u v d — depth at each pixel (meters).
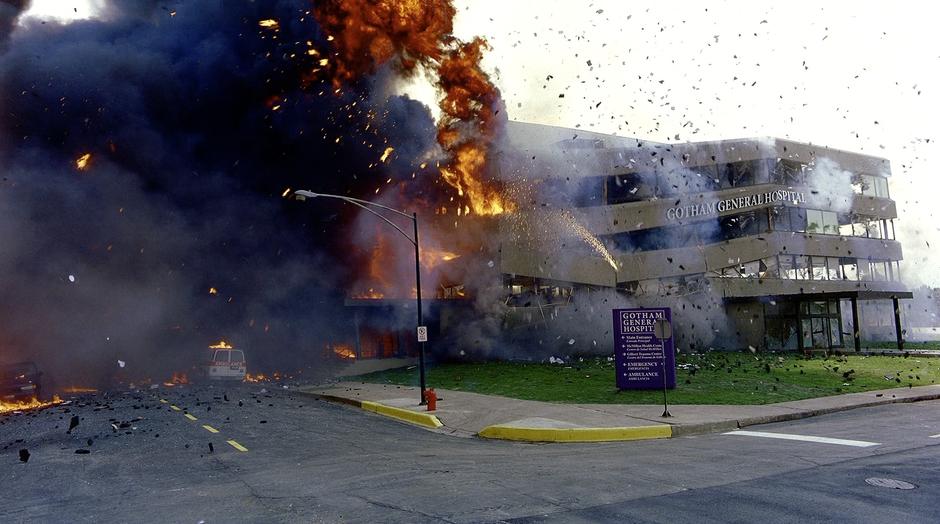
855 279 42.00
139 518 6.30
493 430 12.36
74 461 10.05
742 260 36.88
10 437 13.02
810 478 7.30
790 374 20.83
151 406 18.08
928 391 17.09
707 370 22.00
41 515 6.65
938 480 7.12
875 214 43.75
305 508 6.41
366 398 18.75
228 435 12.55
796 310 35.50
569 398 16.34
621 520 5.58
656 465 8.37
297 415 15.88
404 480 7.75
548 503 6.28
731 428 12.30
